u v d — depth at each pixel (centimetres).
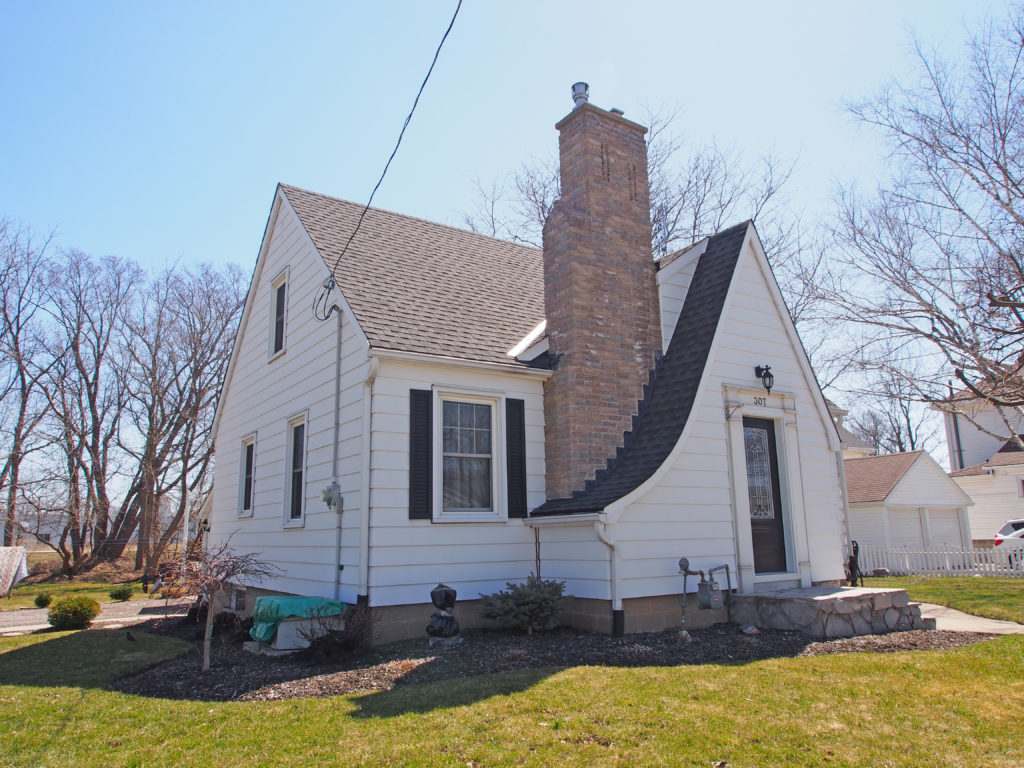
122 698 673
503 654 749
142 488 3622
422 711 552
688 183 2789
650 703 556
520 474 1004
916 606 934
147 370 3650
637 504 899
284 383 1243
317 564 1016
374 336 925
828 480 1134
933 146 1712
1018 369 1473
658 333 1105
